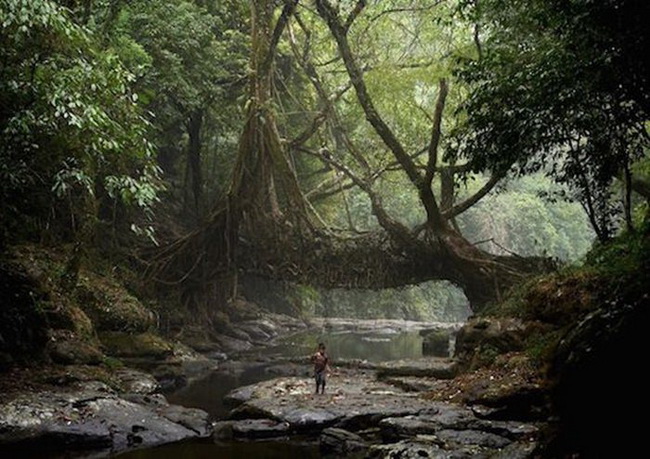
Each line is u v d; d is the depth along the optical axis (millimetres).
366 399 13695
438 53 27750
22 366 12953
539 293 14969
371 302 50719
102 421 10906
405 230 25641
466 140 12406
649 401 5871
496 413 11258
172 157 34031
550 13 9922
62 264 17828
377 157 30469
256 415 12727
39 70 12586
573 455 6570
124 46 19781
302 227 26750
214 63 26625
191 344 25406
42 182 15375
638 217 18250
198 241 26297
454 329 36188
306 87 33094
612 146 12703
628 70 9477
